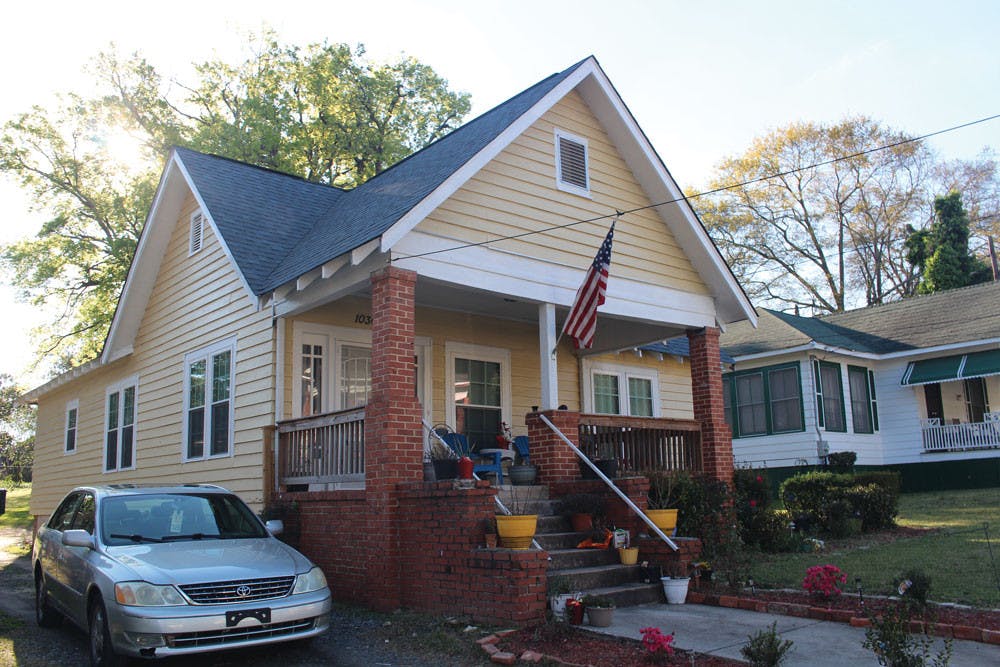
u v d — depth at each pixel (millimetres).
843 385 23984
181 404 14039
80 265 28906
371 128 31484
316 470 10344
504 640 6992
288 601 6762
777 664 5832
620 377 16797
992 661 6160
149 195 27531
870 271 37812
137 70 29266
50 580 8422
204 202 13047
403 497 8820
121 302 15852
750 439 24453
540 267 11156
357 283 9945
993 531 13141
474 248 10391
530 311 13875
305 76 29844
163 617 6219
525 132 11430
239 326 12453
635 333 14398
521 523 7805
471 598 7852
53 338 30094
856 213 36750
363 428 9555
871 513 14414
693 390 13375
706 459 12922
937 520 15438
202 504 8320
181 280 14672
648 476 11203
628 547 9312
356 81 31094
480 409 13836
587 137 12344
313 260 10188
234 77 30375
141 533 7656
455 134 13375
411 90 32750
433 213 10008
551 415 10680
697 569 9359
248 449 11719
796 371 23578
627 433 12070
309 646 7320
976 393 25531
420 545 8547
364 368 12570
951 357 23625
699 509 11258
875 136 36031
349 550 9352
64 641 8164
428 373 13156
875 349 24891
